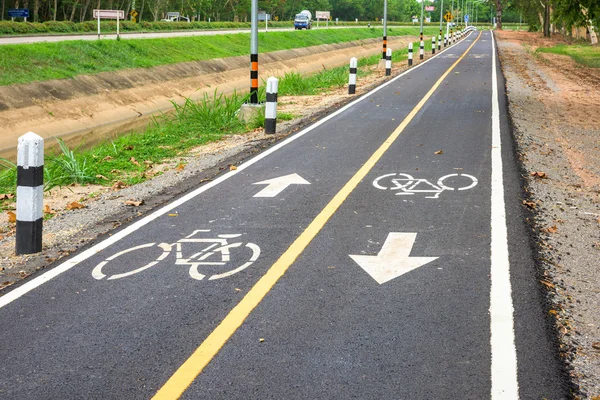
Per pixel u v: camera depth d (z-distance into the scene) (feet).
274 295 18.40
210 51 158.51
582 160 39.58
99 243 23.30
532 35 313.32
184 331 16.22
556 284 19.06
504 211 26.55
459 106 61.41
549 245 22.56
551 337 15.62
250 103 55.57
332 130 47.96
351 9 587.27
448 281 19.26
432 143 42.29
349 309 17.42
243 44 184.24
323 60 213.46
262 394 13.25
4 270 20.98
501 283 19.04
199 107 60.80
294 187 31.01
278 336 15.89
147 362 14.67
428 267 20.43
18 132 84.23
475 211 26.61
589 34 225.97
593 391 13.32
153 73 124.36
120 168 39.19
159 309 17.57
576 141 46.32
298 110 61.16
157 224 25.49
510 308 17.31
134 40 137.39
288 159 37.81
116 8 287.28
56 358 14.92
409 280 19.39
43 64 105.40
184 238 23.65
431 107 60.80
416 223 25.04
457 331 16.02
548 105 65.46
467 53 163.22
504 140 43.29
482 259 21.06
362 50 261.65
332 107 61.72
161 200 29.25
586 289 18.83
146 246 22.85
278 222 25.43
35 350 15.33
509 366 14.28
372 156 38.24
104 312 17.44
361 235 23.66
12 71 97.71
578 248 22.52
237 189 30.89
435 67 114.62
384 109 59.62
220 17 408.87
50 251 22.75
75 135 87.92
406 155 38.47
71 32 178.91
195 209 27.58
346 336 15.84
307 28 266.98
